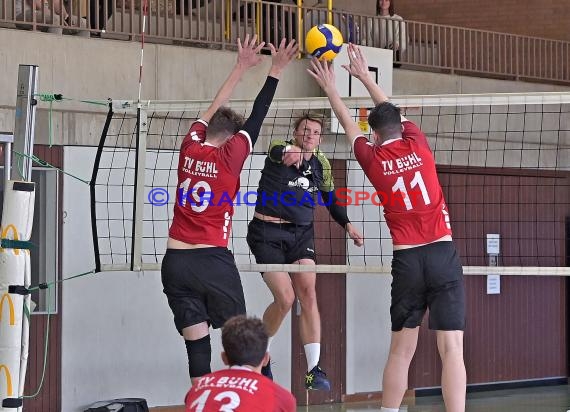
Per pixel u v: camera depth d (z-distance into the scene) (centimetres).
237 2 2898
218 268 1543
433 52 3275
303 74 2905
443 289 1509
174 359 2700
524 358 3412
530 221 3353
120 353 2617
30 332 2489
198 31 2788
